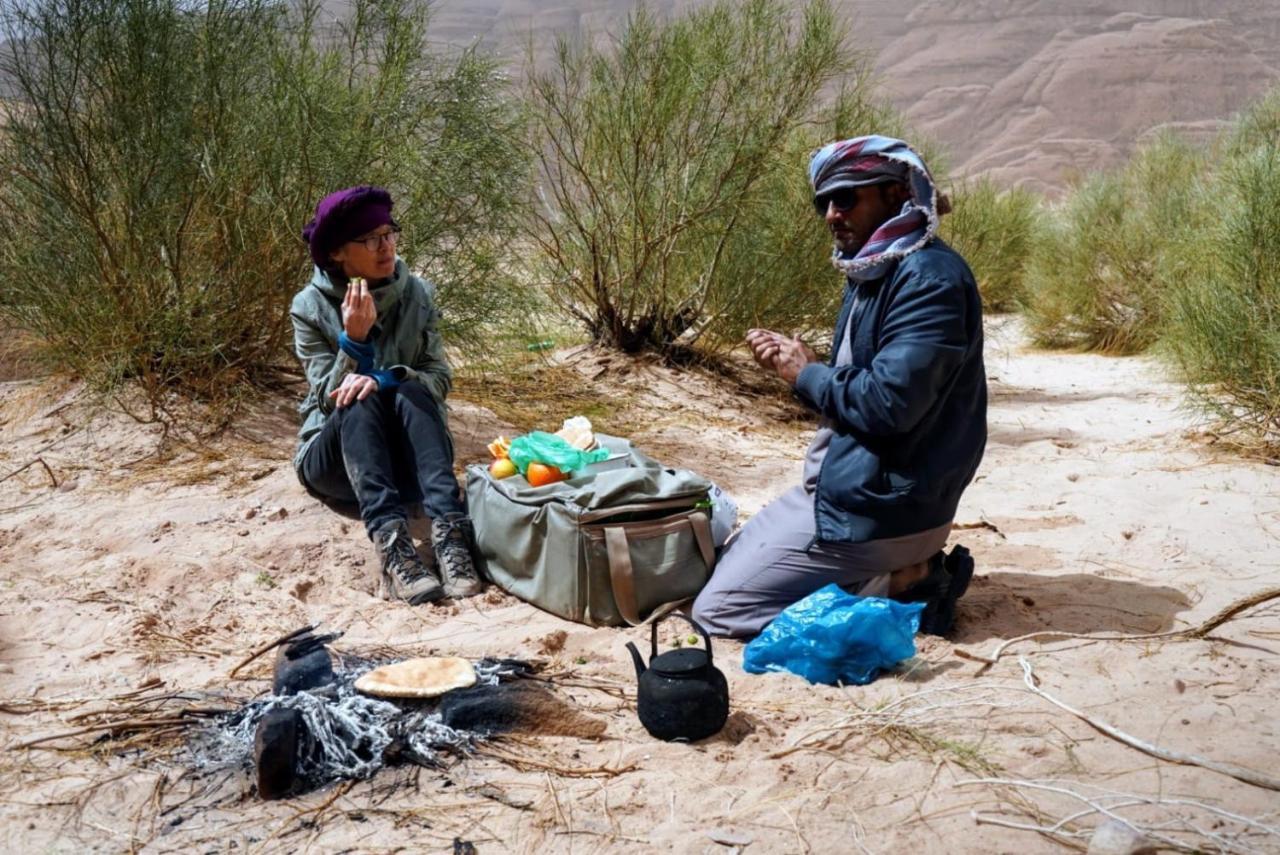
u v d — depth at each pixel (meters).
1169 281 9.07
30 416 5.71
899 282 3.38
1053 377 10.06
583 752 2.88
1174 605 3.87
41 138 5.49
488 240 6.62
